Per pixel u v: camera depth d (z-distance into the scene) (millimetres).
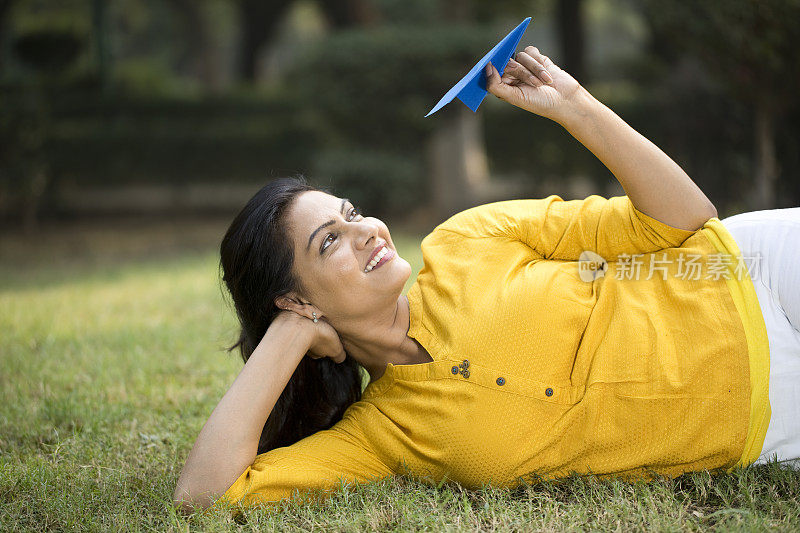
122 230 17172
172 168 19484
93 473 3584
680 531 2734
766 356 3031
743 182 11789
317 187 3441
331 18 17438
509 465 3100
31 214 16609
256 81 29203
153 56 40531
